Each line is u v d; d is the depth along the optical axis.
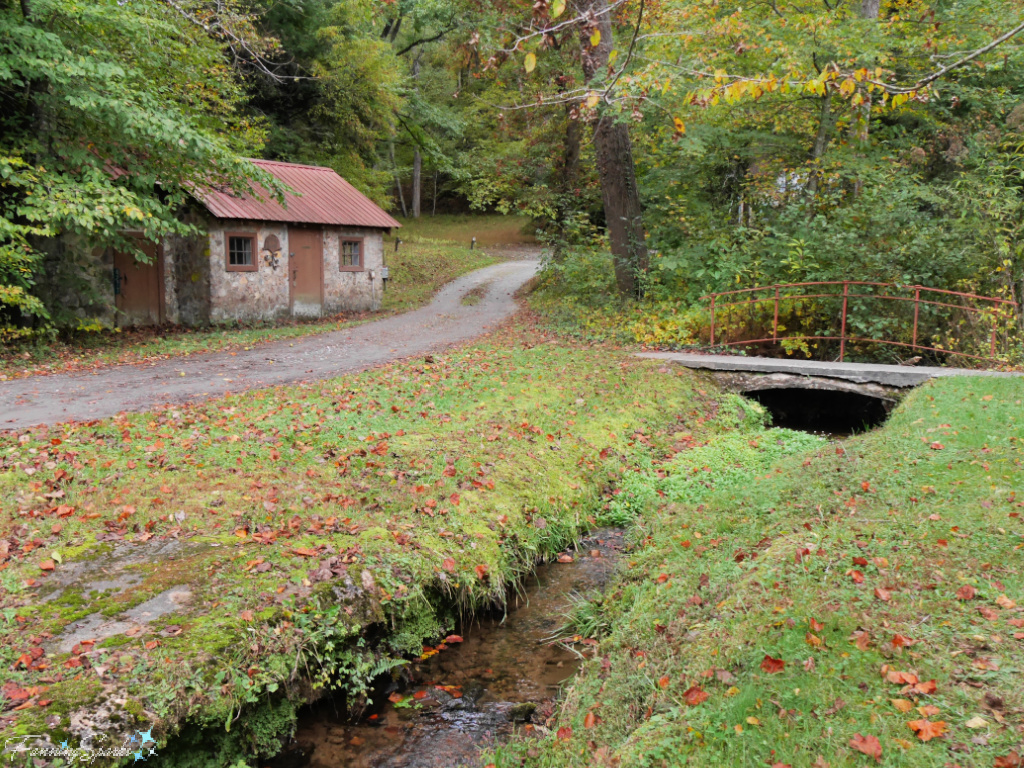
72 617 4.20
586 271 19.19
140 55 15.45
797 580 4.50
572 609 5.69
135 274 18.20
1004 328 12.51
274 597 4.54
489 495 6.74
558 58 19.58
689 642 4.18
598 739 3.66
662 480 8.08
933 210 15.69
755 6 15.71
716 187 18.81
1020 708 3.08
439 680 4.80
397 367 12.16
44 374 11.44
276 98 31.38
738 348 14.17
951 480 6.18
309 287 21.72
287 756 4.05
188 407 9.12
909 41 14.30
